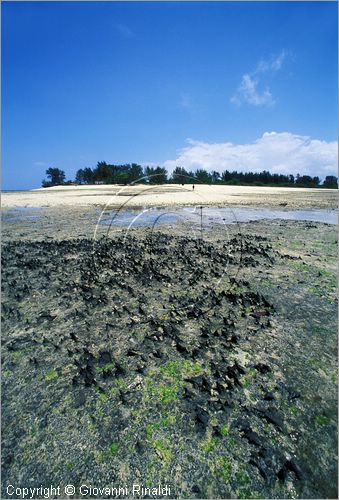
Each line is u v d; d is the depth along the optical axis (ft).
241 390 10.07
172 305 16.35
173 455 7.90
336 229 41.37
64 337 13.30
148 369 11.16
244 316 15.08
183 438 8.34
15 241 32.24
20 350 12.42
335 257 26.45
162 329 13.80
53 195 117.60
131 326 14.14
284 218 53.47
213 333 13.46
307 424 8.80
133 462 7.75
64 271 21.95
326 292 18.38
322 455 7.91
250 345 12.67
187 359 11.69
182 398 9.73
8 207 69.77
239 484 7.23
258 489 7.13
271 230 40.14
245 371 10.99
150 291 18.26
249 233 37.68
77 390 10.15
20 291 18.42
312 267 23.27
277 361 11.62
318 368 11.25
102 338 13.24
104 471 7.55
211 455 7.89
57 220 48.70
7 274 21.44
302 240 33.63
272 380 10.57
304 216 56.54
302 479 7.33
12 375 10.97
